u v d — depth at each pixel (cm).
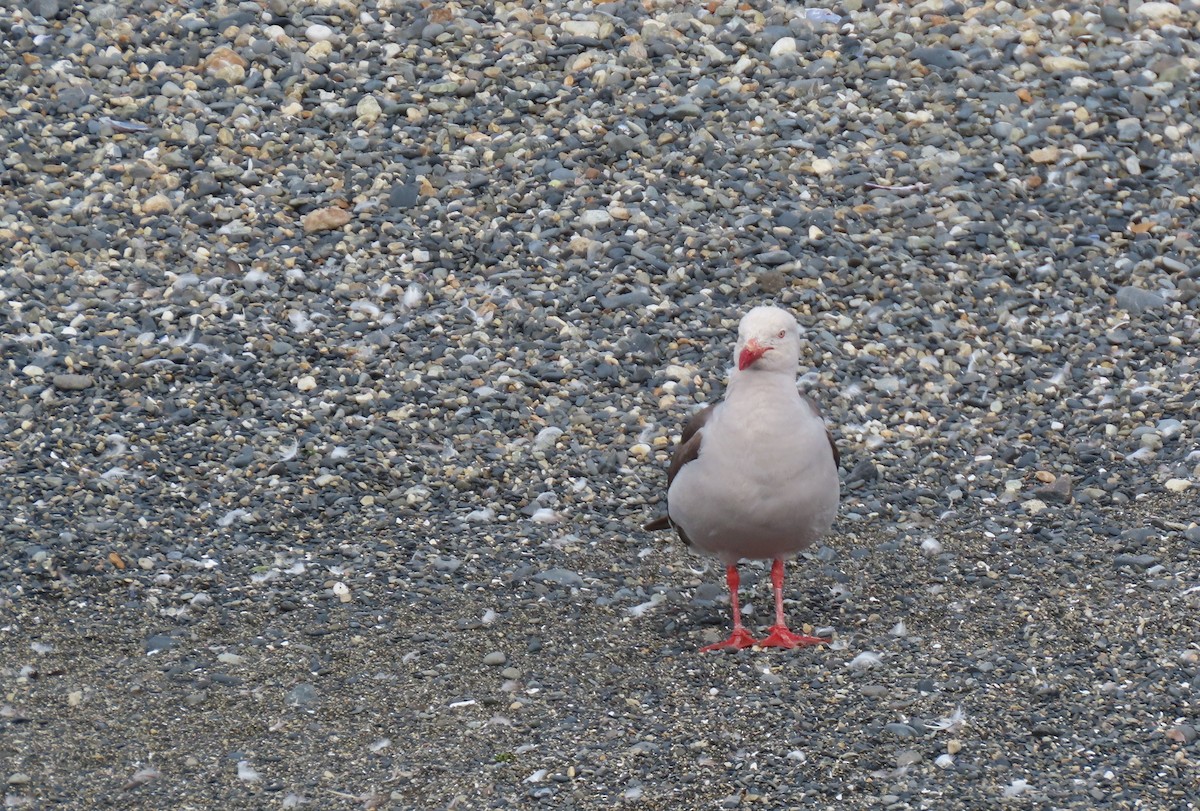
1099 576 1099
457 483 1252
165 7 1920
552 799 834
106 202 1612
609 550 1173
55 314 1439
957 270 1564
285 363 1393
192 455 1265
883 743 880
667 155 1712
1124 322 1498
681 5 1972
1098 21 1966
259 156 1700
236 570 1121
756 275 1538
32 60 1814
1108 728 896
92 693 945
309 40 1880
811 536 1005
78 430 1283
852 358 1448
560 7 1958
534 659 1000
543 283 1532
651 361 1429
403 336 1445
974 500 1242
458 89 1805
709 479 978
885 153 1731
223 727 912
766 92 1817
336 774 862
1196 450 1283
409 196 1644
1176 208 1659
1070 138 1753
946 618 1048
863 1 1986
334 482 1241
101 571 1102
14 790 841
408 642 1023
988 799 825
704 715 916
